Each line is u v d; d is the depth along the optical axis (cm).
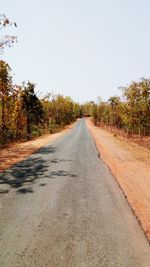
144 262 474
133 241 552
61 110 7175
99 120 8450
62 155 1686
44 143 2467
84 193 884
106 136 3700
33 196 837
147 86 2627
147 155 1864
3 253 496
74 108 11756
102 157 1670
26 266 454
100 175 1156
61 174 1148
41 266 454
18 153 1773
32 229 600
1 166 1302
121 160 1598
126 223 644
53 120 6200
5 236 565
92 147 2170
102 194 879
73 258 481
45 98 4541
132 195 893
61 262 468
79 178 1090
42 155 1678
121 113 3067
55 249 512
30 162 1422
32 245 527
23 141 2802
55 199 812
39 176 1104
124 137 3622
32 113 3344
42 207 741
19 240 548
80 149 2014
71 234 578
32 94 3331
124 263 469
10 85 2469
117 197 852
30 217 668
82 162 1456
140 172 1264
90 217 677
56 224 629
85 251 507
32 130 3809
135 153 1955
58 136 3481
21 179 1048
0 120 2541
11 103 2648
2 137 2486
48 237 562
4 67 2333
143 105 2617
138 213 725
